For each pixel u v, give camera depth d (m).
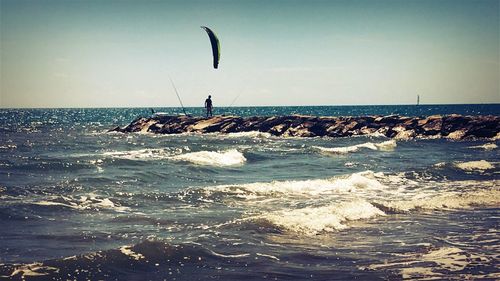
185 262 9.64
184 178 21.70
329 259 10.10
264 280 8.83
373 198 17.22
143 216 13.68
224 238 11.38
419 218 14.14
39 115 169.25
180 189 18.62
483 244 11.40
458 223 13.56
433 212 15.00
